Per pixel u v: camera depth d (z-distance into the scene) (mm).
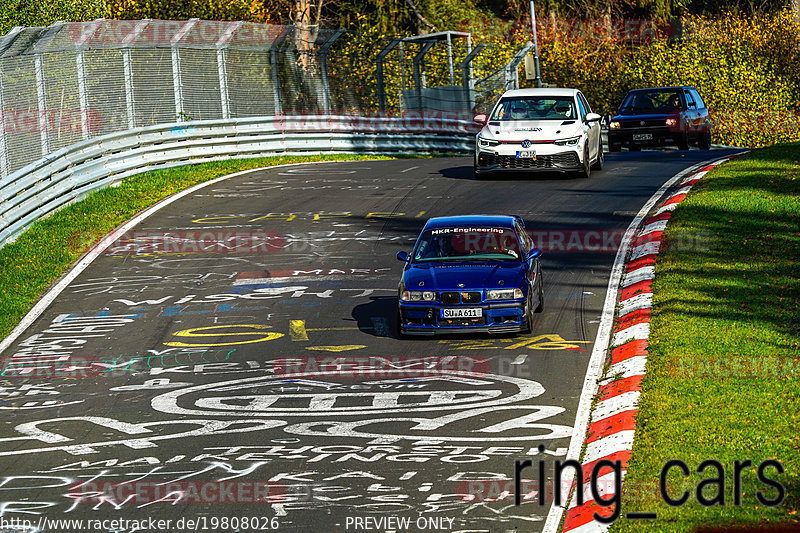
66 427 37125
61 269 61844
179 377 42594
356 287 55531
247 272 59656
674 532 24297
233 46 100250
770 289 47250
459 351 43875
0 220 66875
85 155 79000
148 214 75000
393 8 170375
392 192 80250
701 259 53062
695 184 73562
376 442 33625
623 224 64500
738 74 177750
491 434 33812
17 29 73875
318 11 169500
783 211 61531
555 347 43344
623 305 48188
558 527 26453
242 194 81688
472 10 182250
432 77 130750
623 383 36438
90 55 85562
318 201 78188
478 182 83000
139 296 55875
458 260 47781
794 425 30891
